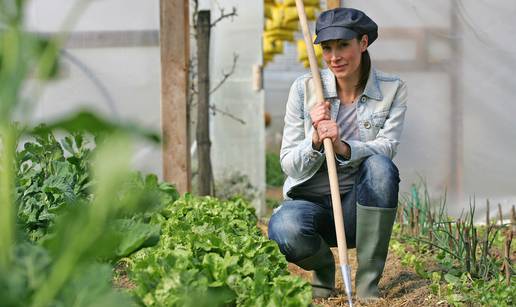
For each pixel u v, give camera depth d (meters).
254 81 7.31
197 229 3.91
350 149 3.42
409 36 6.22
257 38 7.32
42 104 5.89
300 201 3.63
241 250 3.20
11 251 1.58
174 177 5.19
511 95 6.14
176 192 4.88
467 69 6.19
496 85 6.16
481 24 6.14
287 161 3.54
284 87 13.85
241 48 7.35
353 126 3.64
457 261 4.23
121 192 3.80
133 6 5.96
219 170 7.41
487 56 6.15
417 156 6.27
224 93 7.39
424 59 6.22
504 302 3.42
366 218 3.45
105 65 5.98
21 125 2.99
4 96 1.29
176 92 5.14
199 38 6.54
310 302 2.61
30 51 1.34
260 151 7.38
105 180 1.23
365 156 3.48
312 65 3.50
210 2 7.30
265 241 3.39
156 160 6.14
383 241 3.48
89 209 1.38
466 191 6.24
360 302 3.54
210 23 6.67
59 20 5.86
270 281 2.96
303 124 3.69
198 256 3.30
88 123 1.16
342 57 3.44
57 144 3.92
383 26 6.23
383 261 3.55
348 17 3.42
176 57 5.12
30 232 3.15
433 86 6.23
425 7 6.17
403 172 6.29
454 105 6.21
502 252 4.62
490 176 6.22
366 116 3.61
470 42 6.16
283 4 7.12
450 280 3.79
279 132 13.91
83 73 5.96
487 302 3.44
